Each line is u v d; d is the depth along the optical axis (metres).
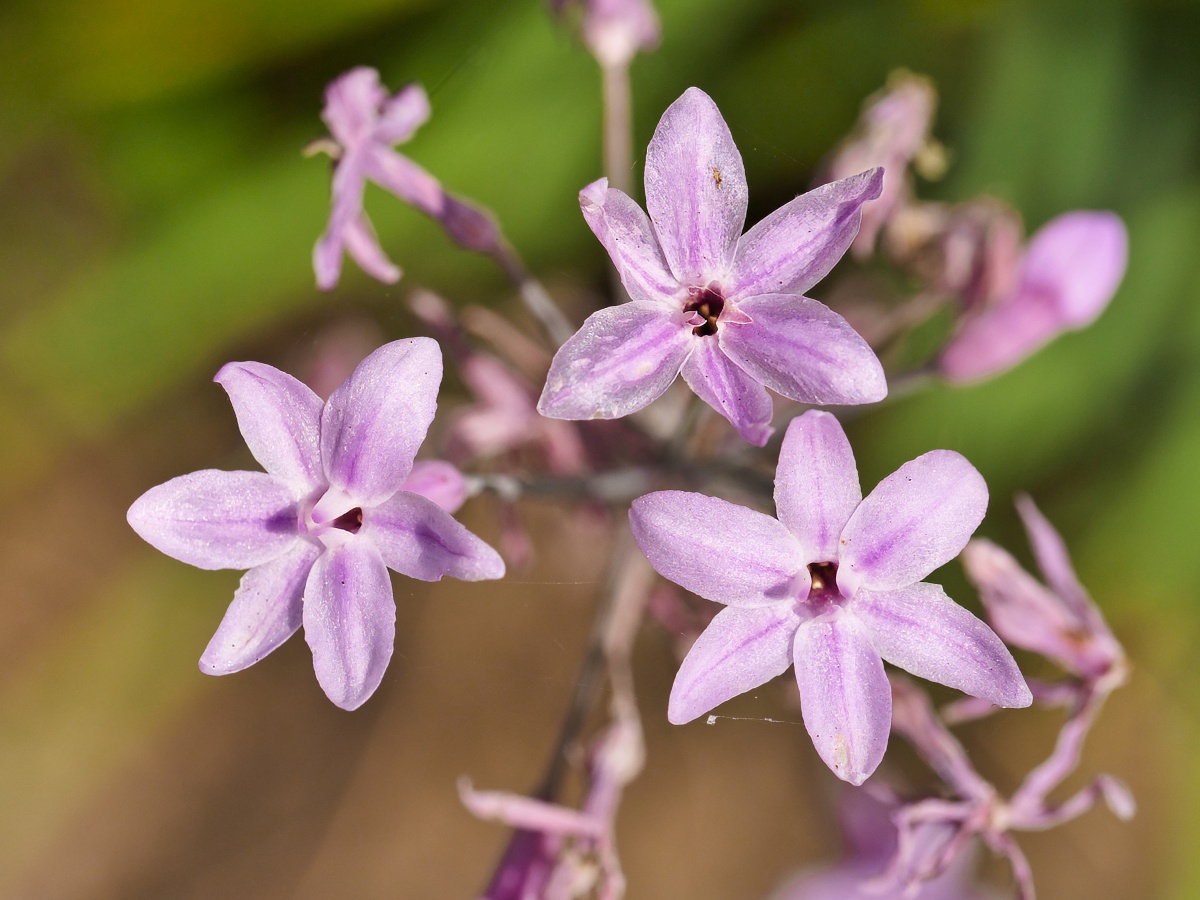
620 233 0.25
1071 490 0.36
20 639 0.45
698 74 0.36
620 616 0.29
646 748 0.43
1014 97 0.35
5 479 0.44
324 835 0.45
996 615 0.28
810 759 0.42
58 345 0.41
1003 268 0.30
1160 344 0.35
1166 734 0.40
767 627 0.25
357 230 0.28
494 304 0.35
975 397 0.35
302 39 0.36
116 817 0.45
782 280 0.25
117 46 0.37
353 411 0.25
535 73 0.34
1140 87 0.35
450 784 0.45
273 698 0.45
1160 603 0.37
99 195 0.39
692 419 0.28
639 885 0.44
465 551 0.25
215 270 0.38
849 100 0.36
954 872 0.33
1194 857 0.40
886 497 0.25
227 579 0.45
